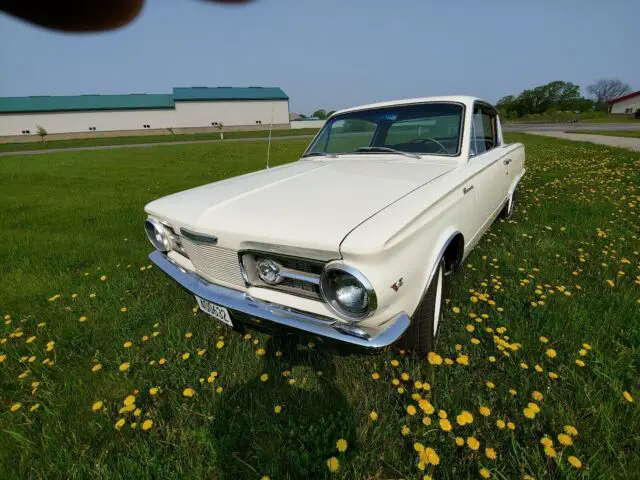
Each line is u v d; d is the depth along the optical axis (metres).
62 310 2.83
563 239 3.56
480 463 1.44
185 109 51.84
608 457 1.45
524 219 4.23
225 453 1.61
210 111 52.62
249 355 2.16
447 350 2.07
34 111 46.84
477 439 1.56
